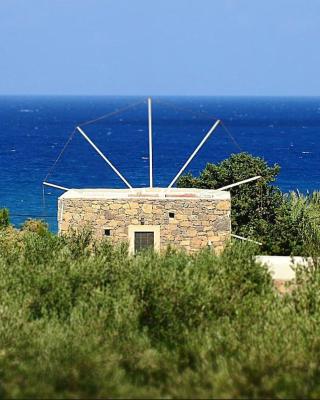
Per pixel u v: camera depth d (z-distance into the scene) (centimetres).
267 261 3906
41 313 3316
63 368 2769
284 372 2700
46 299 3347
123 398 2611
